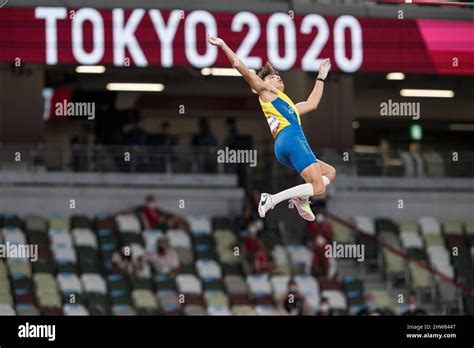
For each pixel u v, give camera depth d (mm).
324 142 33969
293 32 25984
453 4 20859
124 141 35375
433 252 31656
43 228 30250
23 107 32500
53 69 38250
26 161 31984
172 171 32969
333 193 32844
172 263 28984
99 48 25297
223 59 25734
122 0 25516
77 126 41625
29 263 28312
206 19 25766
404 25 26469
